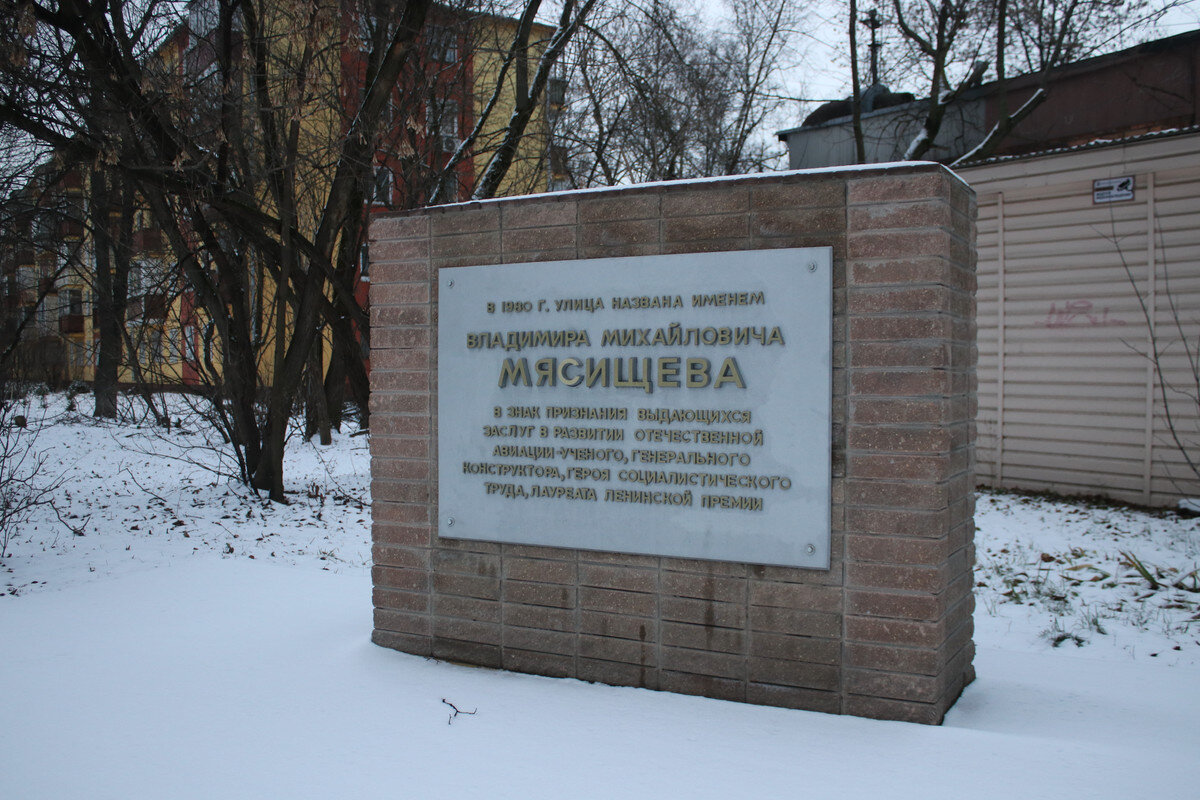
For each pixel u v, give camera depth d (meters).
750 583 3.72
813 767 3.17
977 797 2.93
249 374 10.04
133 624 5.14
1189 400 8.98
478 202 4.29
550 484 4.10
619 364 3.94
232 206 9.23
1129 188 9.32
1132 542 7.67
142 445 14.83
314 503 10.11
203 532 8.09
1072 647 5.01
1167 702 3.86
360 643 4.67
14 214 9.91
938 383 3.40
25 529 7.89
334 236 10.22
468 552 4.32
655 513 3.87
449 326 4.32
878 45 15.41
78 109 7.89
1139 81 10.99
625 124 16.67
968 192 3.84
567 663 4.11
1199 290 8.92
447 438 4.33
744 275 3.70
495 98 12.57
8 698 4.01
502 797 3.04
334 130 11.91
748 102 17.55
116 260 12.85
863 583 3.53
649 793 3.04
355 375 11.30
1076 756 3.18
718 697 3.79
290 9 9.48
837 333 3.57
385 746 3.46
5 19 7.32
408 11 9.64
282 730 3.63
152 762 3.36
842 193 3.57
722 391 3.74
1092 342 9.70
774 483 3.65
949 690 3.68
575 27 12.37
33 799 3.08
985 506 9.59
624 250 3.97
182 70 9.60
